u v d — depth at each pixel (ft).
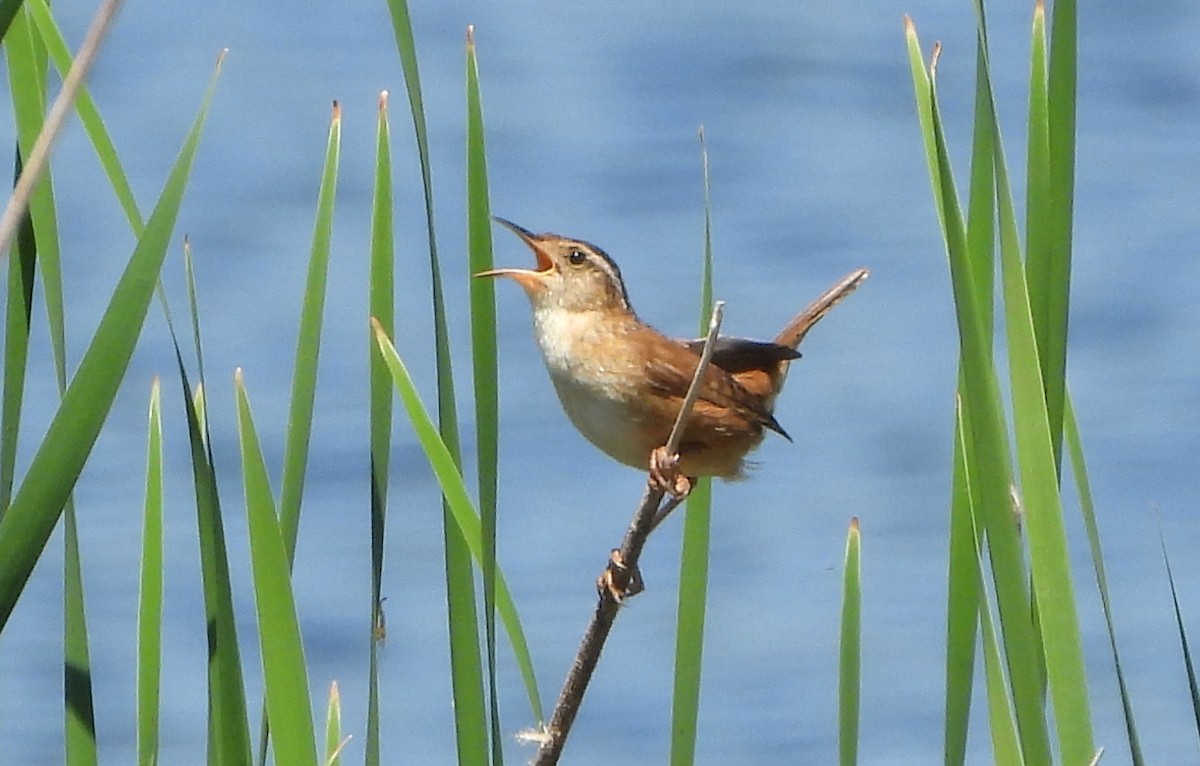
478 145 24.16
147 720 24.70
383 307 25.90
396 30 24.00
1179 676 64.69
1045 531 23.38
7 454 24.80
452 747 63.52
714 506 78.28
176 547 74.54
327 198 24.99
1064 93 23.97
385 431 25.90
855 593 25.67
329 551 75.82
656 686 66.13
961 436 24.40
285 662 23.91
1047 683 25.54
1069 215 24.12
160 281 23.85
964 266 22.82
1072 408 24.66
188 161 22.58
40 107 24.64
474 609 24.85
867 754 62.85
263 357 87.66
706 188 28.09
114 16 21.15
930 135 24.07
